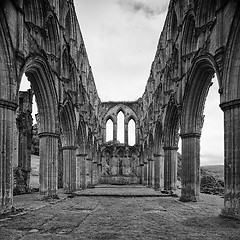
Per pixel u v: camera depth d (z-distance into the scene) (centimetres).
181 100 2516
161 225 1325
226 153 1564
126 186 5378
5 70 1573
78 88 3641
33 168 4866
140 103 6569
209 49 1886
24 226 1284
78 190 3984
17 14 1677
